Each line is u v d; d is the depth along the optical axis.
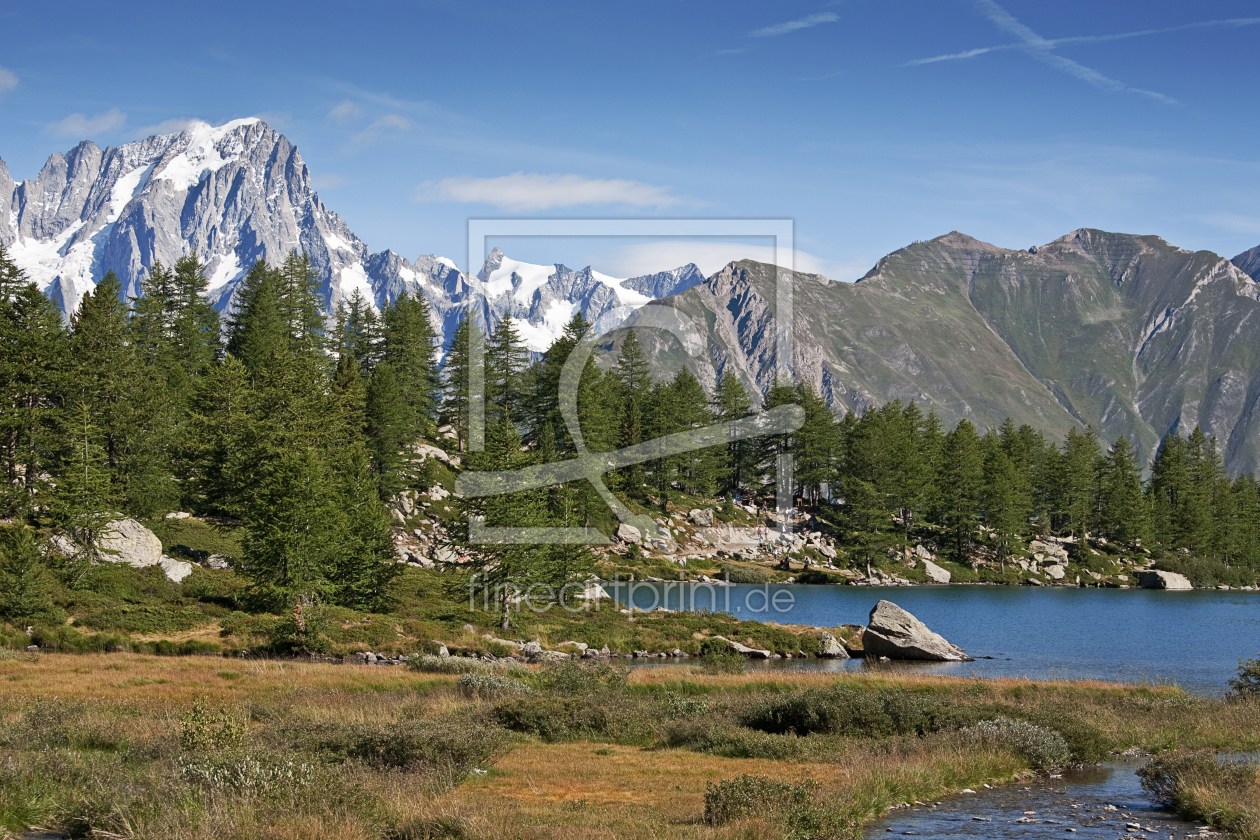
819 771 20.11
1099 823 16.92
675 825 14.66
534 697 27.44
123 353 78.12
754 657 53.81
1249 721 28.00
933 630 67.94
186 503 79.44
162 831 11.94
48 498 58.56
